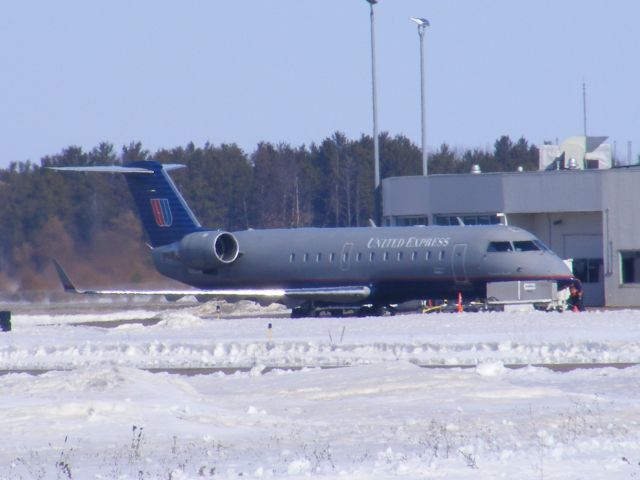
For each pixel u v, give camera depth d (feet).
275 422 242.99
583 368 346.33
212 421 243.60
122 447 212.84
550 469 162.61
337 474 164.96
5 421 243.81
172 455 200.95
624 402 259.80
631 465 164.86
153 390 288.51
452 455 182.39
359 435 219.61
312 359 398.62
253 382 325.01
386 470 167.12
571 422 225.76
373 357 392.88
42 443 220.64
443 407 259.19
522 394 276.00
